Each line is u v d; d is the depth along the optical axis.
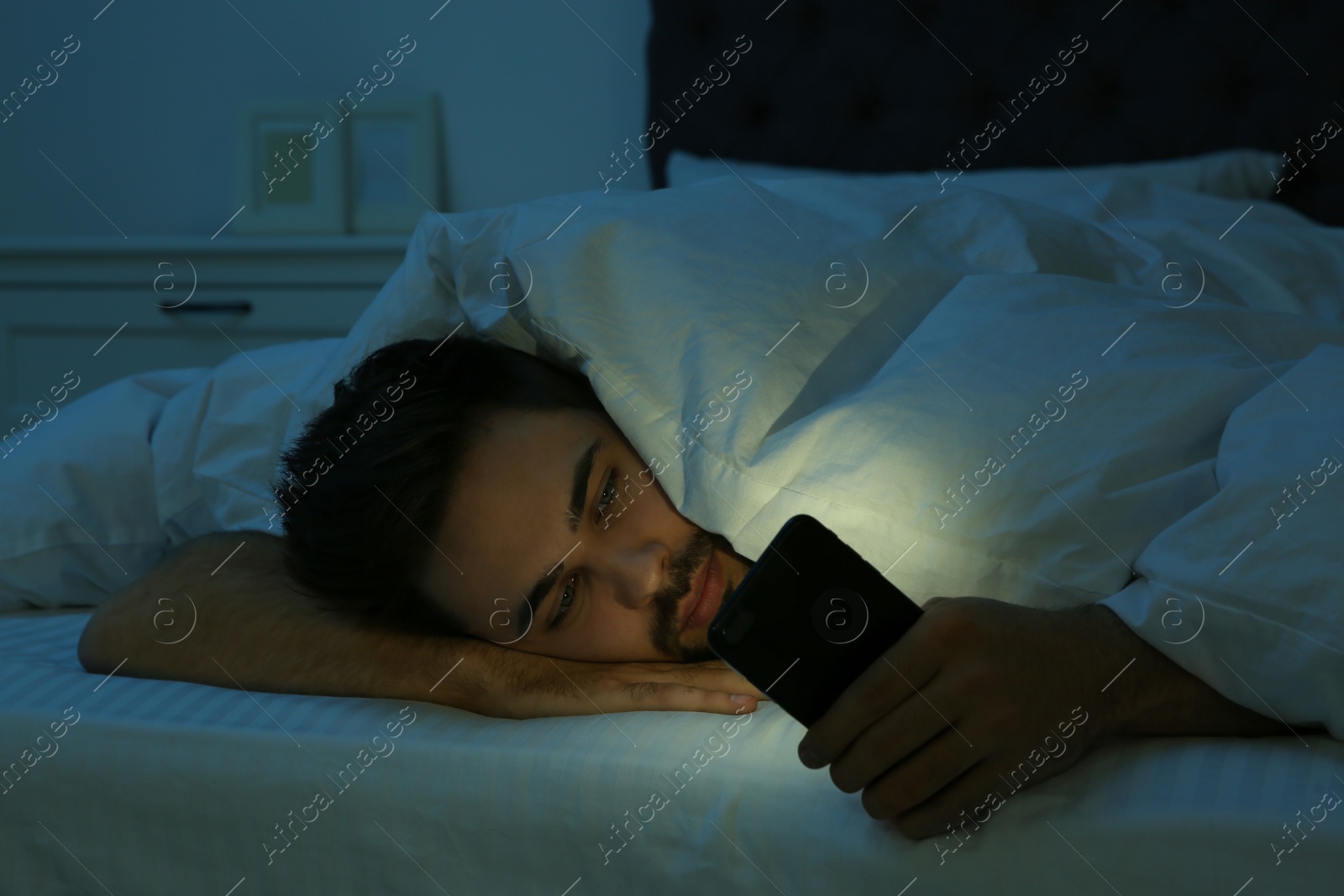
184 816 0.69
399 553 0.79
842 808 0.61
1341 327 0.81
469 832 0.66
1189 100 1.92
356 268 2.08
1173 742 0.62
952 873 0.56
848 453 0.71
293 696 0.78
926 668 0.56
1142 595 0.62
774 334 0.78
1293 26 1.86
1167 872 0.53
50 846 0.71
